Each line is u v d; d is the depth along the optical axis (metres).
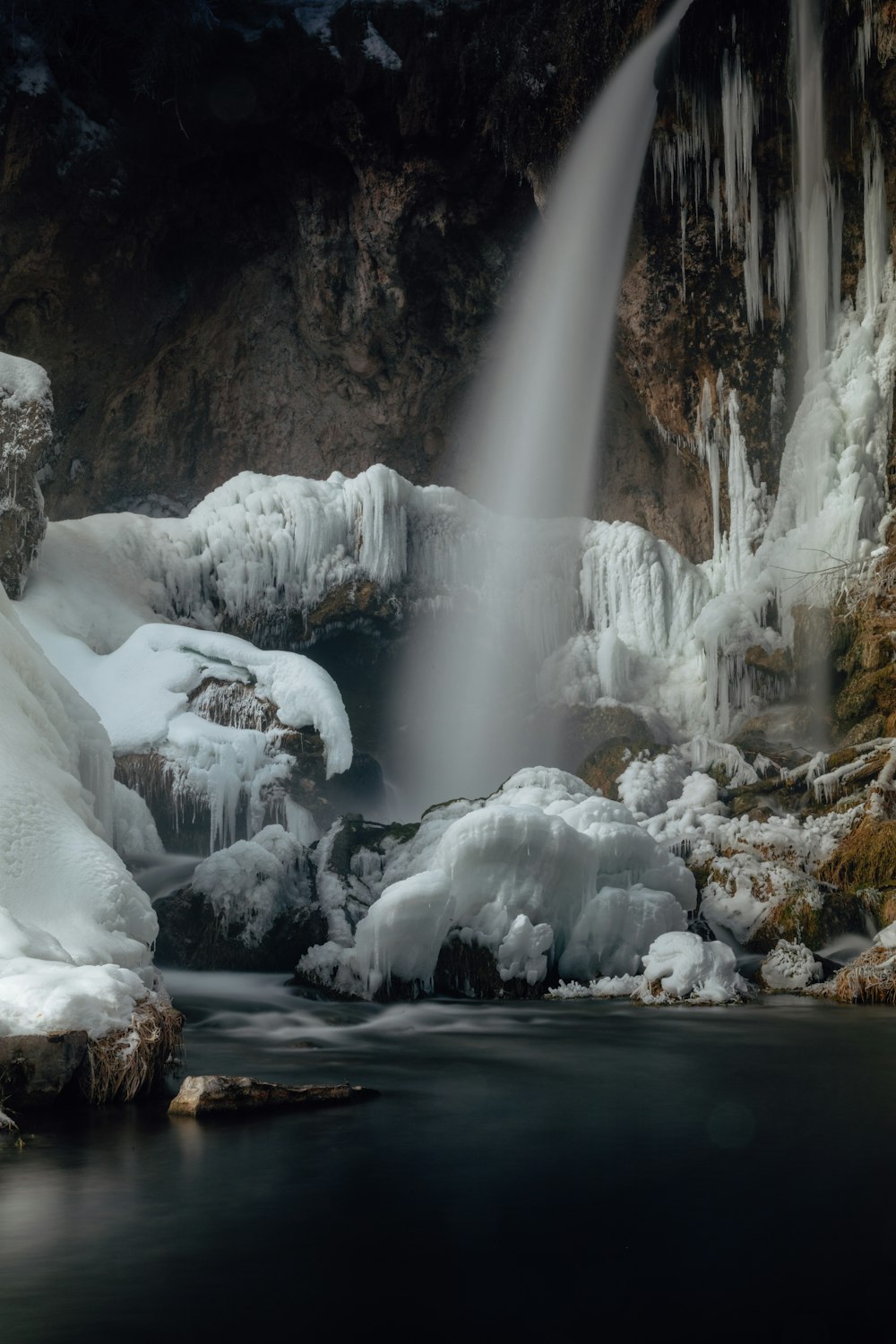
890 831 13.95
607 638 19.92
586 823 13.04
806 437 18.83
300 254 22.31
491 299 22.33
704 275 20.00
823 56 18.41
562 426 23.20
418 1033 9.77
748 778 16.67
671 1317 3.93
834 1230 4.77
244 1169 5.59
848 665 17.34
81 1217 4.88
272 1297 4.07
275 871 12.94
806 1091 7.48
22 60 19.86
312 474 23.83
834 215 19.16
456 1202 5.10
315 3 20.83
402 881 11.99
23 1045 6.49
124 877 7.69
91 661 16.25
